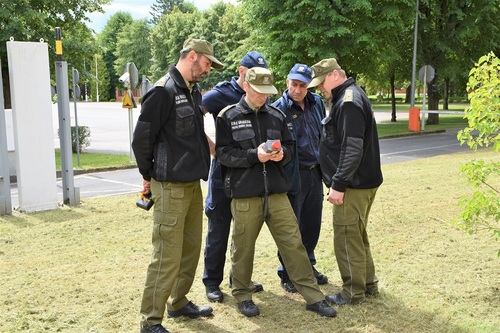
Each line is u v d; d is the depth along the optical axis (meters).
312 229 4.64
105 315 4.03
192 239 3.86
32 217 7.46
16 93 7.60
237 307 4.17
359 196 3.99
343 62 22.45
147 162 3.59
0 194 7.93
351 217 4.01
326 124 4.02
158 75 77.50
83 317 3.99
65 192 8.34
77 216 7.50
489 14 26.00
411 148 17.38
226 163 3.90
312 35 20.67
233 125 3.92
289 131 4.16
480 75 4.26
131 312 4.08
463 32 25.09
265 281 4.73
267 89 3.80
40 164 7.89
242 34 55.34
